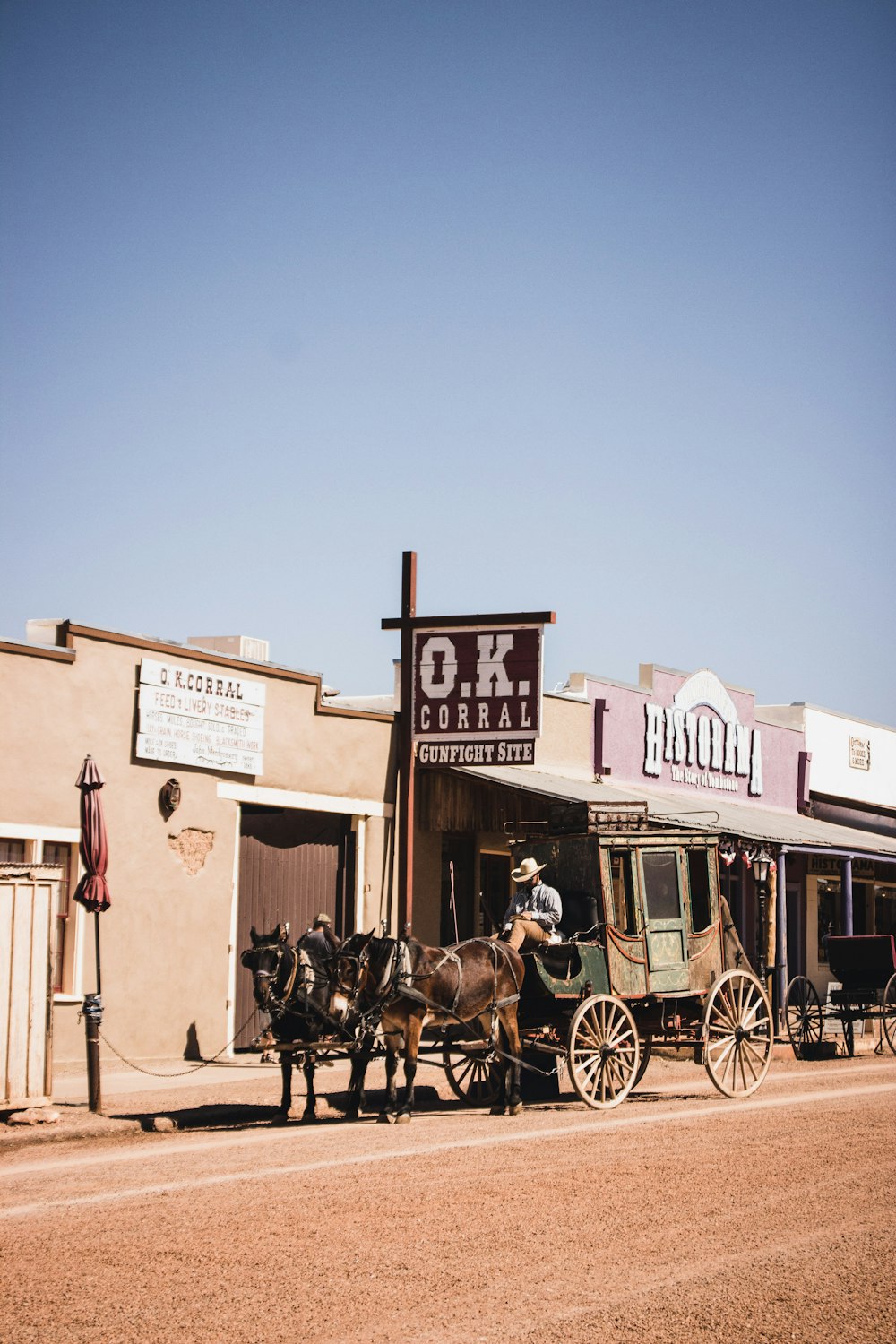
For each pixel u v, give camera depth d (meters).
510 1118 15.24
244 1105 15.47
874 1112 15.73
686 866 17.20
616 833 16.45
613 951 16.17
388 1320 7.62
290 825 22.42
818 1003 24.67
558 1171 11.76
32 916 14.44
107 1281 8.27
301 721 21.91
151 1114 14.70
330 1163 12.07
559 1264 8.76
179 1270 8.53
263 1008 14.64
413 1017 14.96
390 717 23.47
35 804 17.67
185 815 19.78
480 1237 9.41
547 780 25.30
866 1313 7.80
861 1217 10.13
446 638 23.19
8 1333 7.30
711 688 33.09
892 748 42.72
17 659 17.59
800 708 38.16
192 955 19.77
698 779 32.31
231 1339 7.27
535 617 22.62
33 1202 10.36
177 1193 10.70
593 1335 7.37
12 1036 14.16
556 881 16.78
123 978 18.72
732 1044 17.58
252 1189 10.88
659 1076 20.05
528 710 22.58
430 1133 14.02
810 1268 8.72
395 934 23.27
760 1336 7.38
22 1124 13.85
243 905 20.94
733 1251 9.13
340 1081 17.98
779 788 36.31
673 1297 8.06
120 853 18.78
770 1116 15.34
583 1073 15.80
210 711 20.19
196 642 25.12
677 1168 11.94
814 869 37.00
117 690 18.86
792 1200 10.70
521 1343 7.23
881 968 25.00
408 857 23.16
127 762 18.95
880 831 41.56
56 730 18.02
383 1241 9.27
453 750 23.05
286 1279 8.35
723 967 17.64
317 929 16.23
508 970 15.73
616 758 29.23
